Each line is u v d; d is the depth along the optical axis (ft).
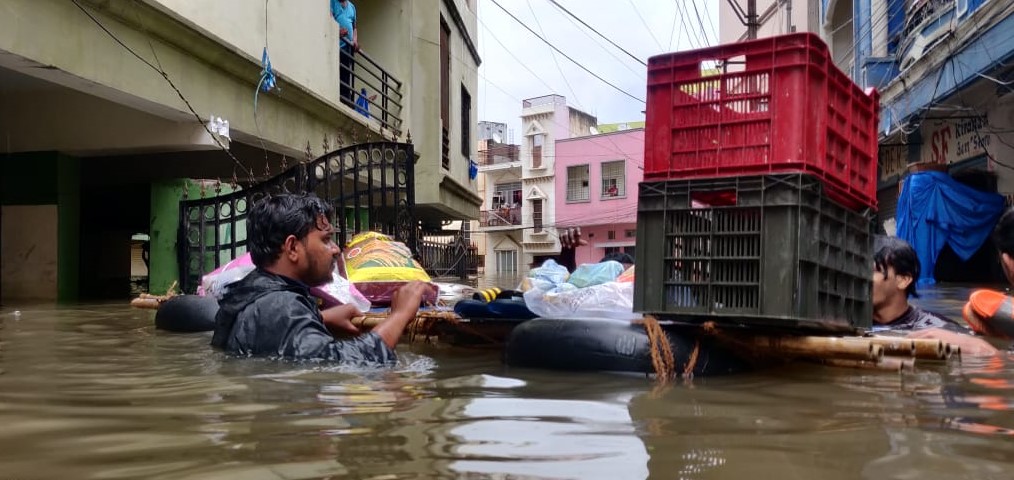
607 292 11.11
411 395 7.34
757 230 8.24
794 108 8.16
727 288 8.43
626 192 106.11
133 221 35.12
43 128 24.21
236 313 10.34
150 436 5.59
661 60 9.02
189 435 5.62
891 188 52.44
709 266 8.49
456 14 50.85
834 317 9.04
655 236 8.89
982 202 37.11
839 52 55.26
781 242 8.05
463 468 4.79
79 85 18.10
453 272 64.39
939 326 12.05
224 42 22.21
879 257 12.26
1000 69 31.71
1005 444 5.46
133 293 29.60
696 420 6.29
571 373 8.83
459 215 56.70
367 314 12.06
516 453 5.16
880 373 8.86
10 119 24.40
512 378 8.49
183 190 26.48
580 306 11.03
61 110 24.00
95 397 7.13
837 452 5.24
